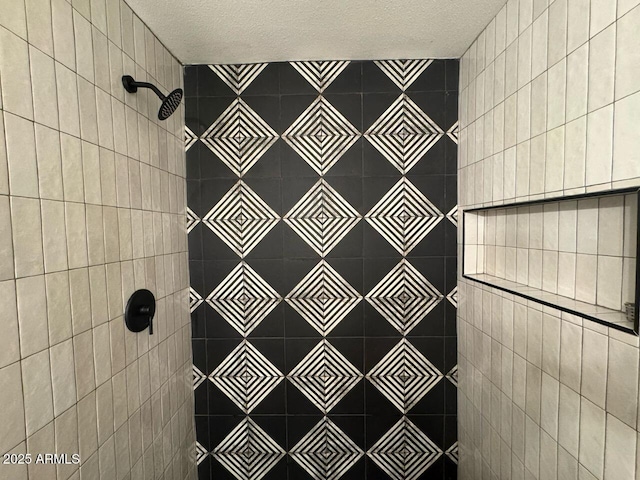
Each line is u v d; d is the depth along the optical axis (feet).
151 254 4.66
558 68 3.30
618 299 2.94
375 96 5.78
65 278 3.06
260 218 5.90
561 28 3.26
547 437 3.51
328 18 4.59
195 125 5.84
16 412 2.55
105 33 3.70
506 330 4.29
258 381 6.03
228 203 5.89
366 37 5.08
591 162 2.90
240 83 5.82
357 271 5.90
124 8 4.11
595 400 2.88
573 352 3.14
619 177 2.63
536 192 3.67
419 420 6.01
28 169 2.67
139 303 4.20
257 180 5.87
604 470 2.80
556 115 3.34
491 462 4.75
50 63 2.91
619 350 2.64
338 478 6.04
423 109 5.78
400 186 5.84
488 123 4.72
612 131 2.69
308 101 5.81
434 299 5.90
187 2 4.18
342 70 5.78
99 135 3.57
